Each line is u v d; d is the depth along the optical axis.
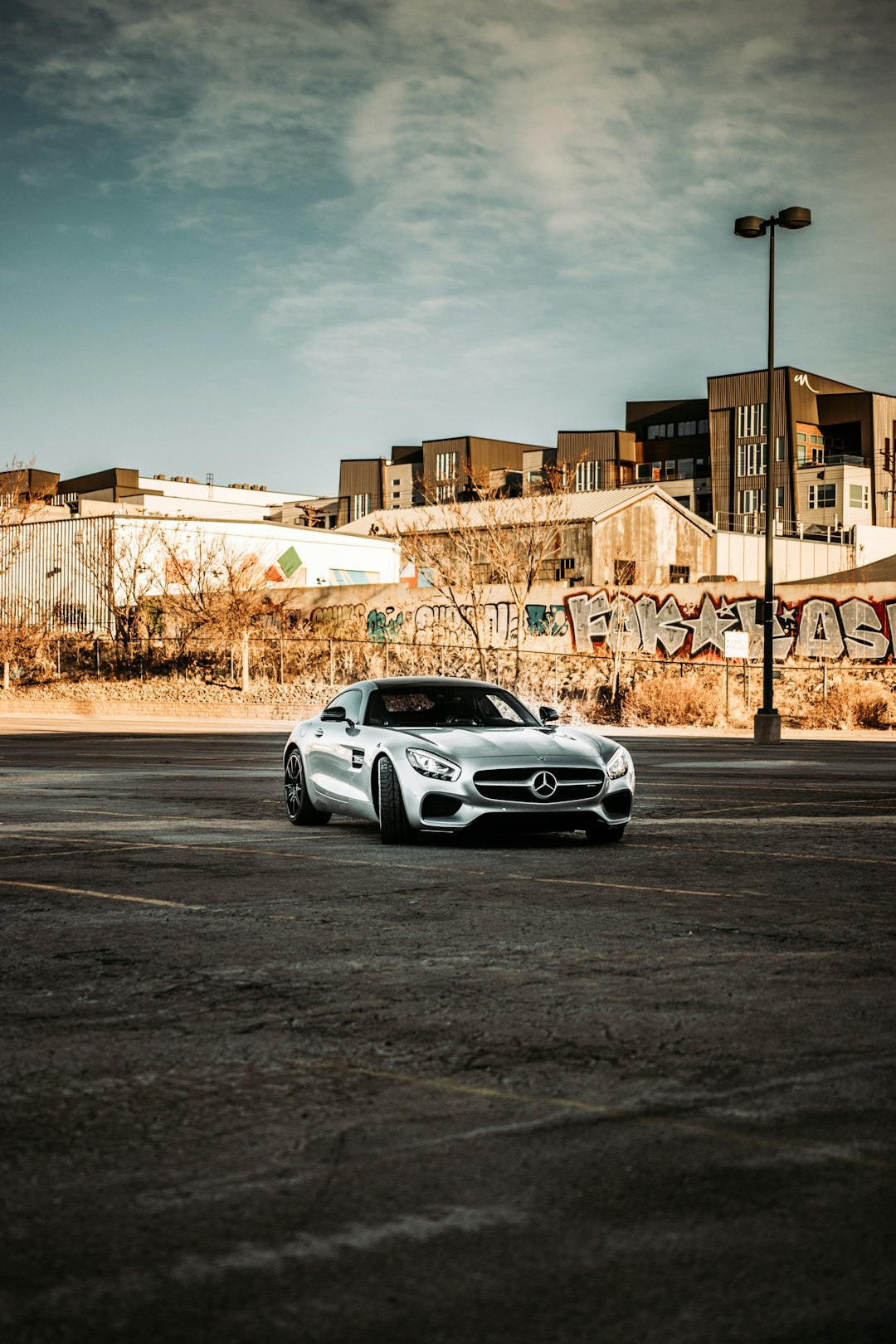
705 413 110.75
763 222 25.95
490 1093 4.33
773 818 12.52
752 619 38.59
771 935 6.91
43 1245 3.17
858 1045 4.89
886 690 34.56
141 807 13.77
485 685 11.97
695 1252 3.11
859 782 16.86
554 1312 2.83
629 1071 4.56
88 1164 3.70
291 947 6.62
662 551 58.62
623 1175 3.60
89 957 6.42
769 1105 4.19
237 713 36.50
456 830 10.00
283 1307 2.85
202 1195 3.47
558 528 39.16
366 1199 3.44
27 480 48.47
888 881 8.71
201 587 45.75
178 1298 2.89
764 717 25.86
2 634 44.31
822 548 66.75
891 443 99.19
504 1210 3.37
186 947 6.63
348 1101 4.25
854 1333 2.74
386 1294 2.91
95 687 42.41
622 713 33.53
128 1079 4.50
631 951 6.53
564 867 9.38
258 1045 4.91
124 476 111.50
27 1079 4.50
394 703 12.03
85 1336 2.73
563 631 42.59
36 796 14.96
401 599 45.72
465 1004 5.50
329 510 125.56
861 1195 3.45
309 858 9.88
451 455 114.88
